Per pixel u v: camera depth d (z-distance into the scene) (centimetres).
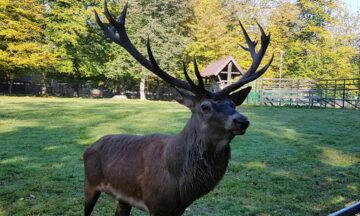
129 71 3647
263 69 381
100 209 566
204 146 338
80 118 1560
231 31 4128
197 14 3800
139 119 1577
